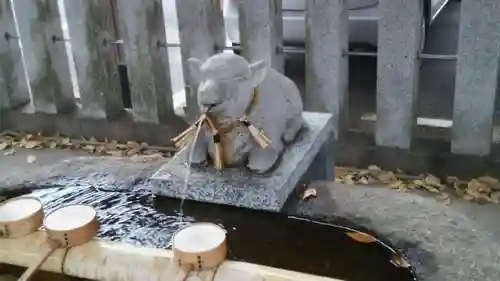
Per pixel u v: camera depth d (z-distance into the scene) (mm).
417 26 2172
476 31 2094
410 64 2225
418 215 1774
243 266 1394
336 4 2248
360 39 2822
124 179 2078
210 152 1851
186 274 1378
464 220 1771
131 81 2619
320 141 2033
